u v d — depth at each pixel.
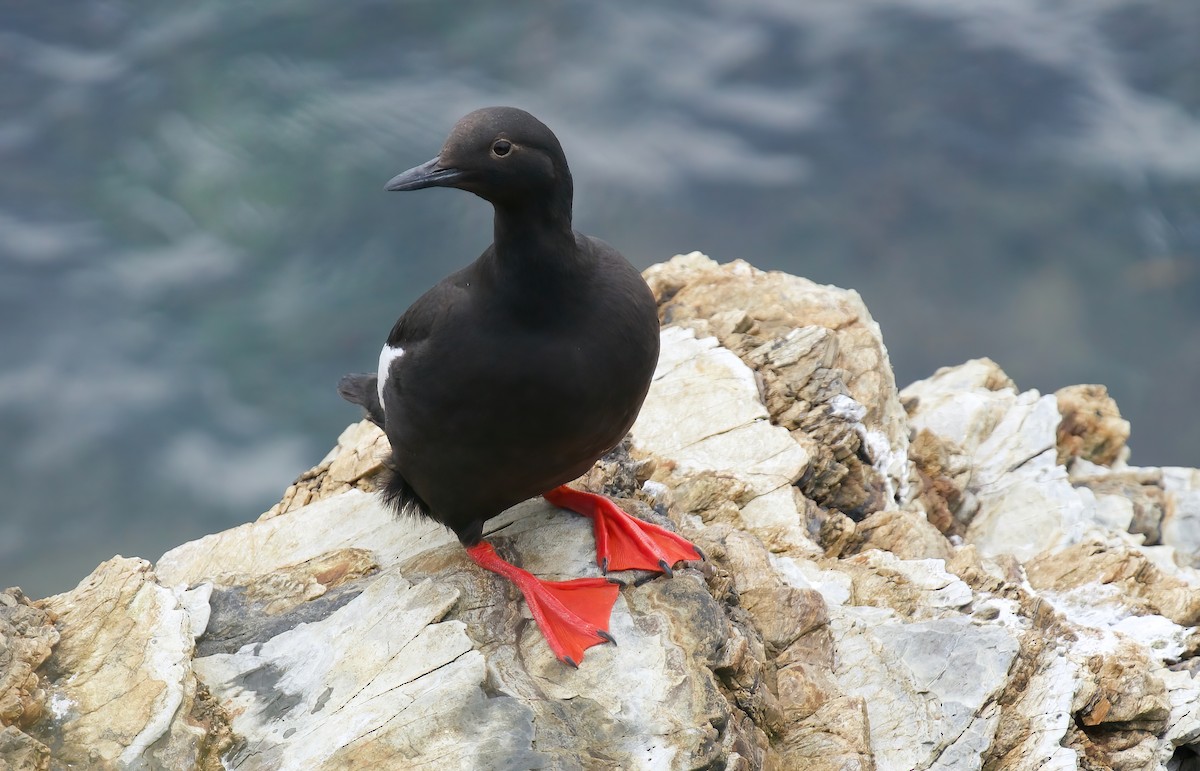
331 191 25.05
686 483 11.23
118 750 8.12
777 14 28.70
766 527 11.07
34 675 8.39
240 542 10.54
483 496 9.02
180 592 9.54
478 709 8.37
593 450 8.95
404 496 9.91
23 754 7.93
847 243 23.98
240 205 24.91
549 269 8.16
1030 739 9.46
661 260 23.78
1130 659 10.16
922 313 22.78
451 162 8.01
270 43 27.81
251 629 9.31
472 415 8.43
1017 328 22.50
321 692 8.68
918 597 10.45
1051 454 13.41
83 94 26.97
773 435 11.70
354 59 27.55
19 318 23.06
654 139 26.02
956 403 13.83
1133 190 24.70
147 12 28.75
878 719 9.41
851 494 12.12
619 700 8.52
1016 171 25.11
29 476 20.92
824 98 26.83
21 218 24.69
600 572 9.50
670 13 28.42
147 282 23.83
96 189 25.27
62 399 22.00
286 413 21.94
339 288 23.78
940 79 27.05
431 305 8.66
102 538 20.12
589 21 28.30
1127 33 27.95
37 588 19.30
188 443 21.48
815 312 13.31
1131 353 22.17
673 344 12.66
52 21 28.45
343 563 9.91
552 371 8.27
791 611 9.90
